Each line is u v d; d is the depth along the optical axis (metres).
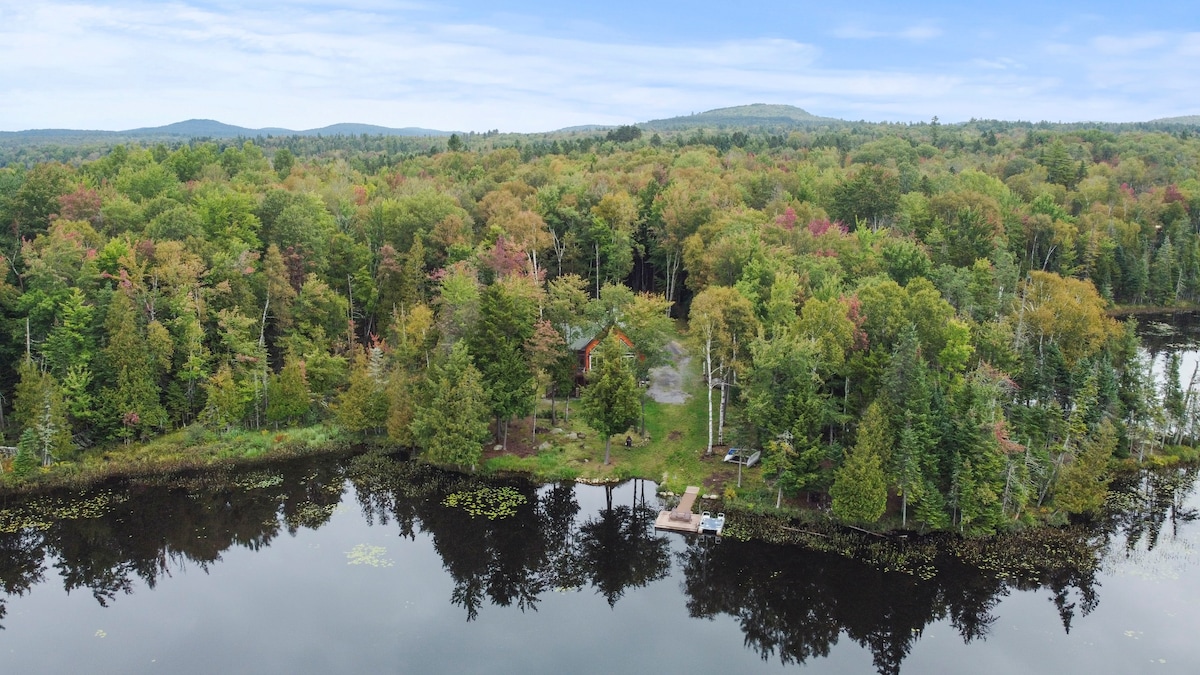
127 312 71.88
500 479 68.75
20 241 87.88
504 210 120.12
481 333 72.56
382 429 78.19
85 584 53.56
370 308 94.88
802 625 48.84
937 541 56.66
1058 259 128.88
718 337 70.88
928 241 108.50
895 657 45.31
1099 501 58.19
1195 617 47.69
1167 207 150.25
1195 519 60.34
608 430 68.56
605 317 85.00
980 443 56.59
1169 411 74.12
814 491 60.38
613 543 59.03
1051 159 188.00
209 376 75.50
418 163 195.38
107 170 139.12
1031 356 71.50
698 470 68.06
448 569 55.31
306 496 66.44
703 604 51.47
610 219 113.19
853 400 63.84
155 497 66.19
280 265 82.69
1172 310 133.62
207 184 120.44
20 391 69.06
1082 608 48.91
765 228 102.88
